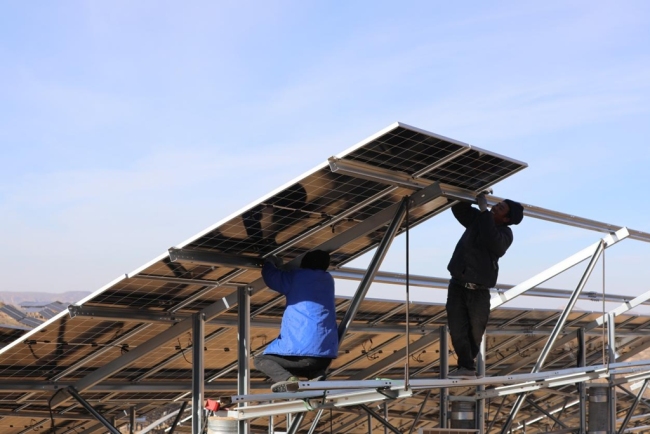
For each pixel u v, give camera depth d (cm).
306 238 1035
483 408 1573
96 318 1105
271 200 920
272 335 1415
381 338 1650
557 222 1193
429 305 1580
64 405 1479
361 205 988
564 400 2388
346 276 1217
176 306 1150
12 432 1579
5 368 1208
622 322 2244
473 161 937
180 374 1452
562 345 2197
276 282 984
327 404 1023
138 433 2056
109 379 1359
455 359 1997
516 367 2211
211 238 965
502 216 1012
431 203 1039
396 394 953
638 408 2933
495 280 1015
